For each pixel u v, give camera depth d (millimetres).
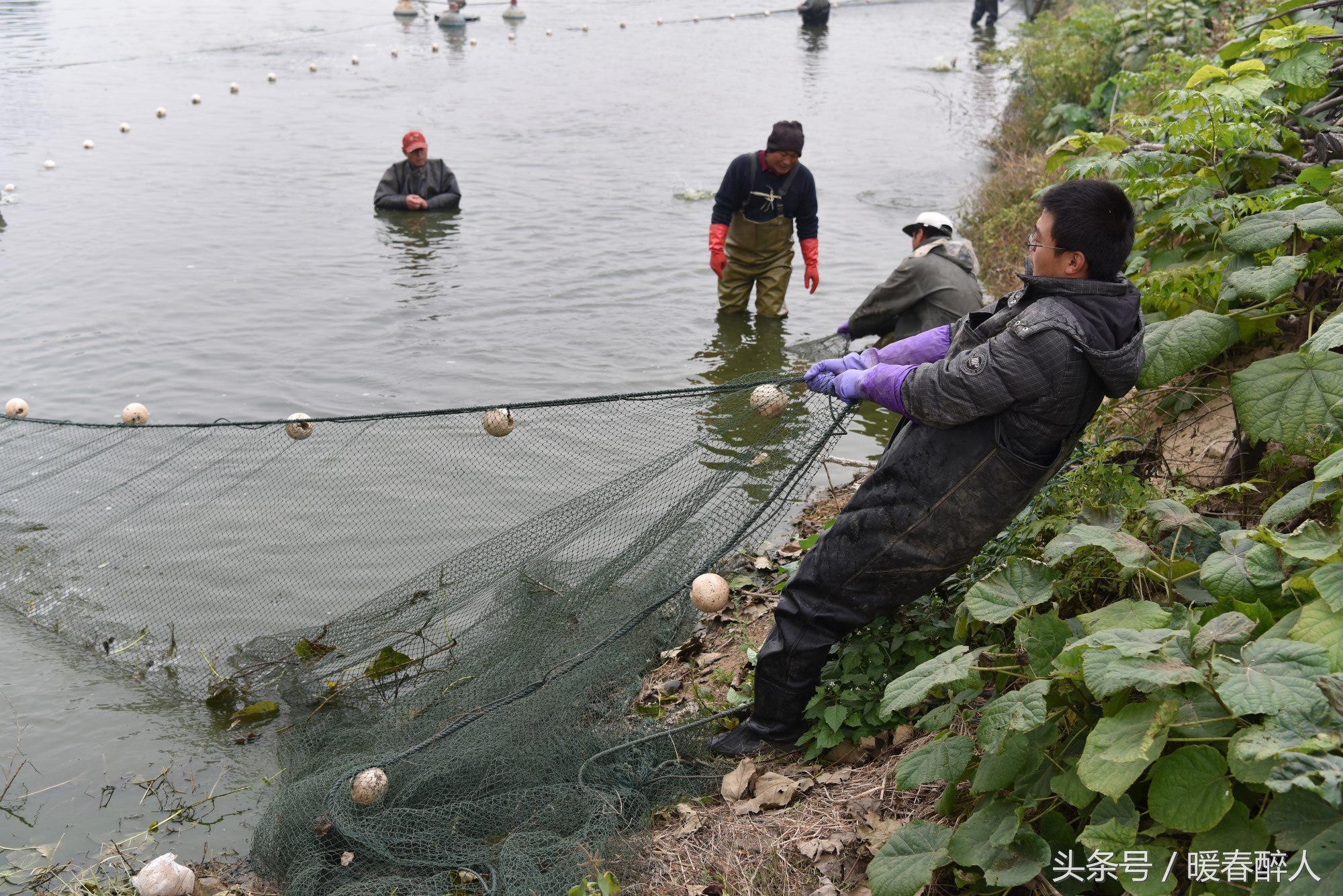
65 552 5719
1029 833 2674
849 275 10305
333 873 3537
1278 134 4629
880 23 33406
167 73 22516
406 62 24719
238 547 5625
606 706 4297
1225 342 3602
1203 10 12180
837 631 3625
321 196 13070
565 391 7688
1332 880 2188
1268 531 2873
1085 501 3619
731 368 8070
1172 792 2482
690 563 4570
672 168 14500
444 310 9359
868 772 3561
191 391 7676
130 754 4434
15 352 8297
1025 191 11086
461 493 5914
